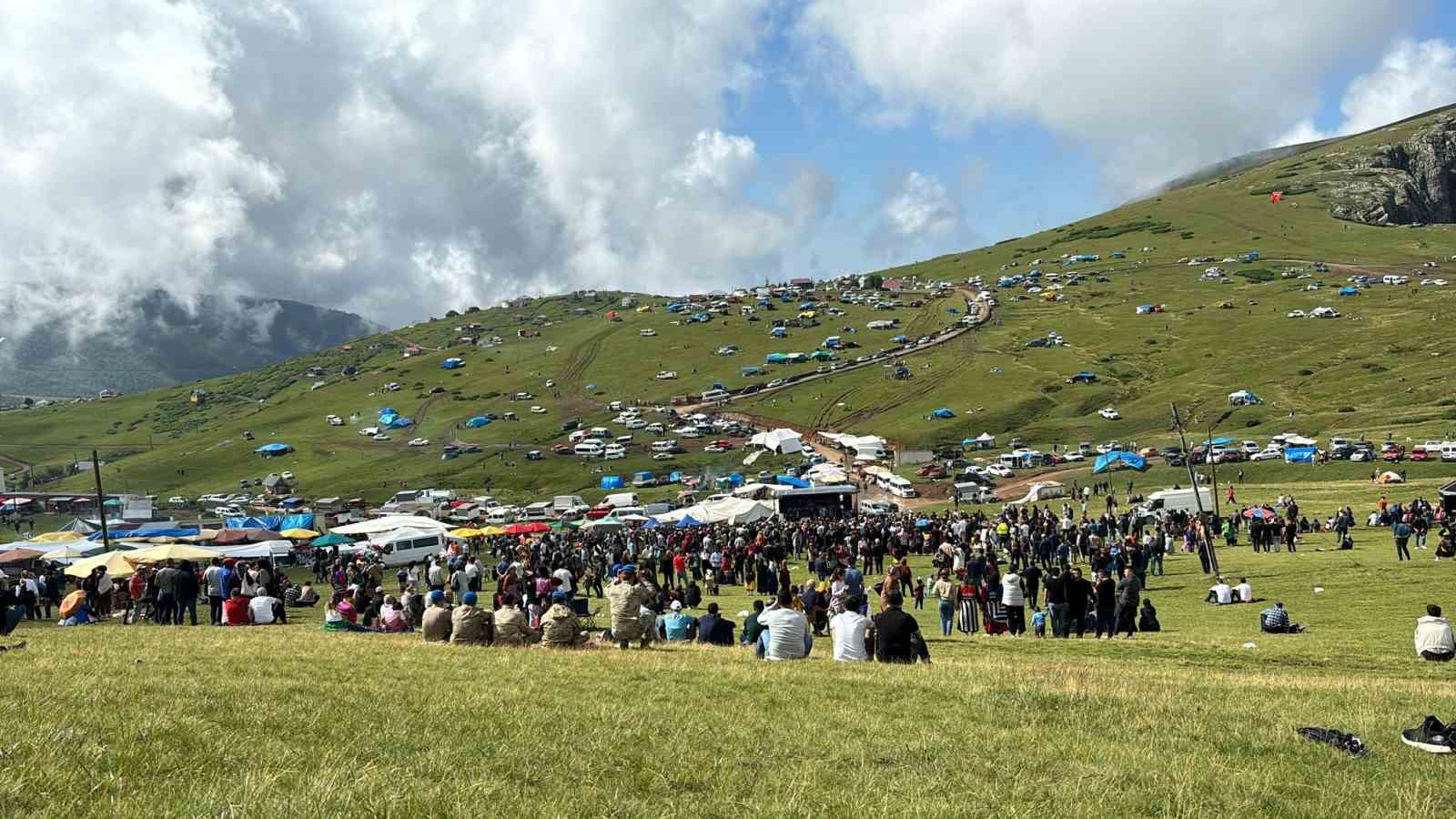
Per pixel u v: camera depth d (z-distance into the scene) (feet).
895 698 52.39
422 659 66.69
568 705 48.70
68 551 211.61
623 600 77.77
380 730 41.34
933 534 207.51
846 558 180.86
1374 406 458.91
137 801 28.89
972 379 620.49
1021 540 180.96
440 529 250.78
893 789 34.68
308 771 33.58
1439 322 590.55
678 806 32.12
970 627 104.63
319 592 182.50
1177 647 84.17
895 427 543.39
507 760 36.94
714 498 386.73
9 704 42.78
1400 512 183.93
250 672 58.29
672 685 55.52
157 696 46.88
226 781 31.55
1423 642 76.13
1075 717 47.93
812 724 45.47
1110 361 628.69
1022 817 31.37
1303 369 541.34
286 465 608.60
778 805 32.19
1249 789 35.37
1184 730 45.09
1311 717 48.37
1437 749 41.01
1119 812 32.65
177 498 549.95
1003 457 447.01
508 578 100.63
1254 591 130.41
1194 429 474.49
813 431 561.02
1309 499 281.33
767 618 70.64
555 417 652.07
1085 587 94.99
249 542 241.14
